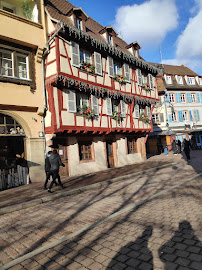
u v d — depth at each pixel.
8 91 9.20
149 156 21.39
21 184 9.34
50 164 7.79
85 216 4.82
